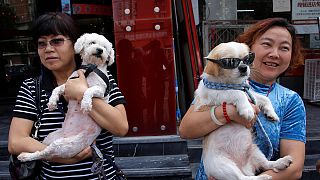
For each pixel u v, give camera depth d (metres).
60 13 2.19
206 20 6.13
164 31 4.48
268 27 2.02
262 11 7.13
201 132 1.98
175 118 4.59
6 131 5.43
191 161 4.43
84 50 2.19
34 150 2.00
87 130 2.04
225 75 1.93
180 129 2.10
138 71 4.54
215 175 1.98
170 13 4.47
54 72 2.22
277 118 1.92
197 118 1.97
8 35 7.85
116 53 4.53
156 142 4.43
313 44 7.24
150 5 4.46
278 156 2.02
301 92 7.41
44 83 2.15
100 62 2.20
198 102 2.03
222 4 6.58
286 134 1.99
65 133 2.03
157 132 4.61
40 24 2.10
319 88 7.02
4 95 8.20
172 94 4.55
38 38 2.13
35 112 2.10
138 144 4.43
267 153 2.00
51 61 2.11
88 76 2.11
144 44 4.51
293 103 2.03
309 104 7.04
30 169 2.00
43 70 2.20
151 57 4.52
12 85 8.17
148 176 4.00
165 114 4.58
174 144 4.45
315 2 7.16
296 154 1.93
